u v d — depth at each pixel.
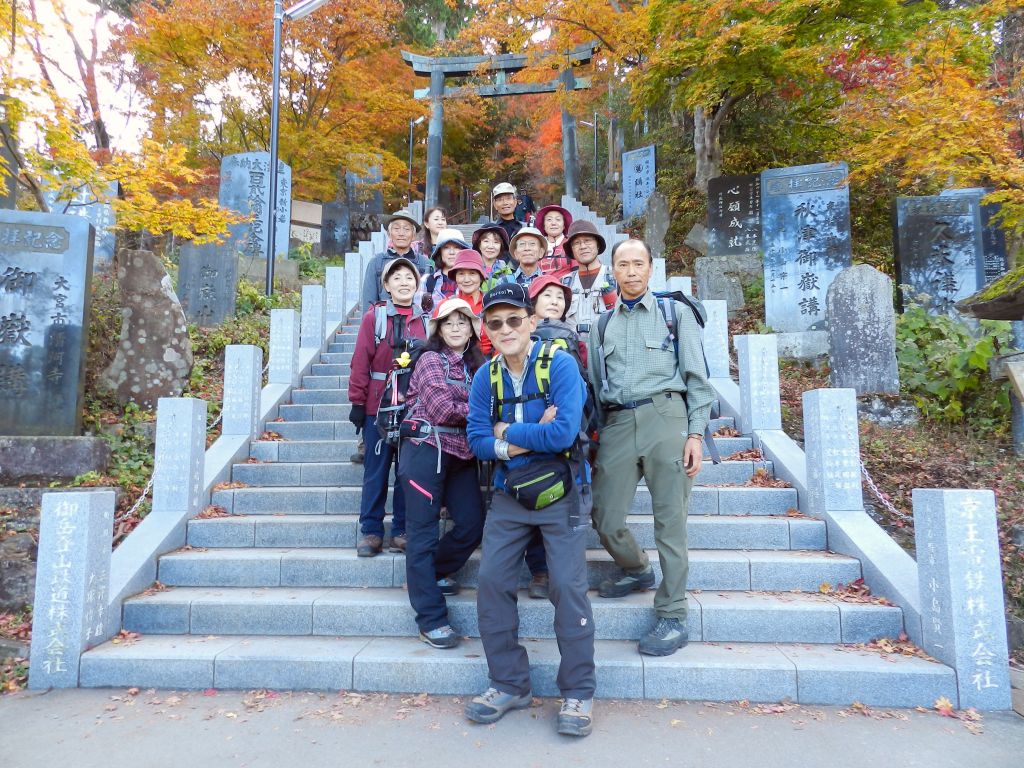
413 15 23.05
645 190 14.72
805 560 3.64
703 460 4.81
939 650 2.95
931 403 6.27
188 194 14.78
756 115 12.98
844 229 8.62
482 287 4.62
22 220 5.52
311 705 2.91
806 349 7.96
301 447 5.29
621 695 2.94
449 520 4.06
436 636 3.16
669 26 10.05
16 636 3.81
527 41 12.42
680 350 3.22
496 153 26.03
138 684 3.12
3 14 6.12
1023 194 6.30
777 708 2.82
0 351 5.36
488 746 2.53
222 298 8.48
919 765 2.37
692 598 3.46
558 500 2.74
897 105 7.92
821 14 9.44
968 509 2.92
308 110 15.58
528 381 2.84
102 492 3.39
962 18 7.79
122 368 6.22
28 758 2.48
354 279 9.41
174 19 12.83
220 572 3.83
